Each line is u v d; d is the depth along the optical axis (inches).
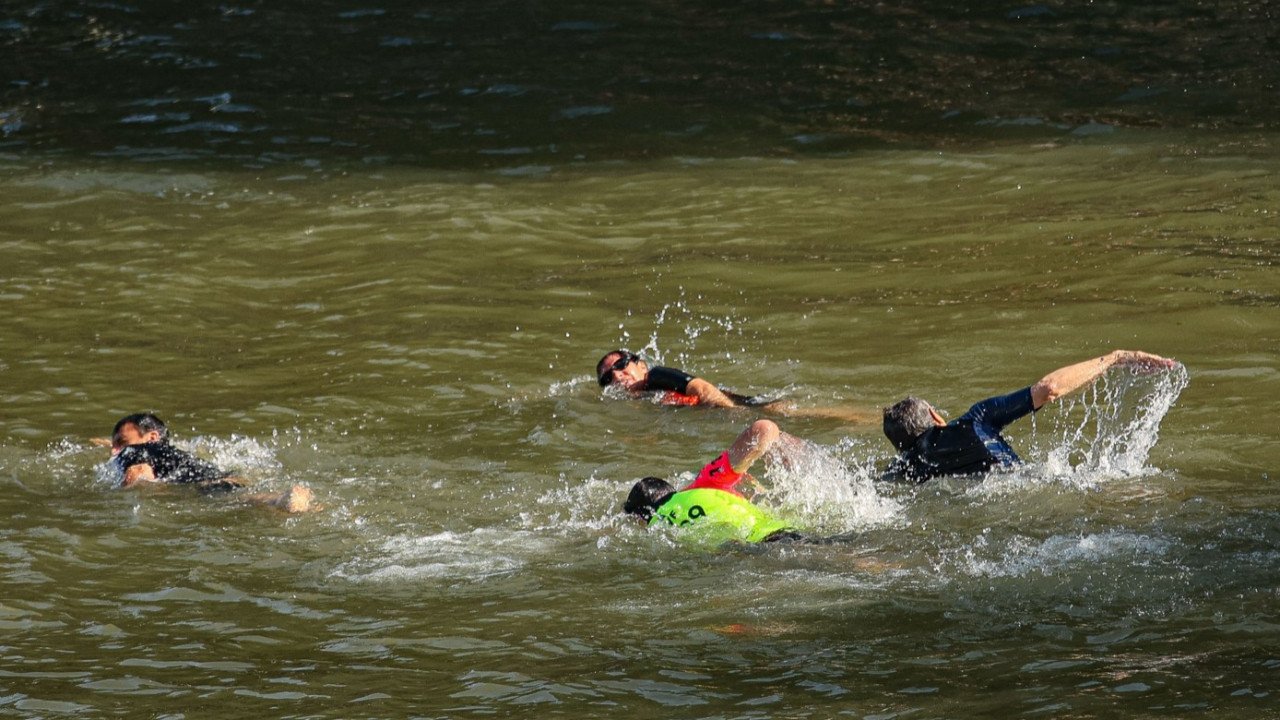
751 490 820.6
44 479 889.5
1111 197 1540.4
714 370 1075.9
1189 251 1286.9
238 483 864.3
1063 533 714.8
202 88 2226.9
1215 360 993.5
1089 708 521.0
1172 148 1760.6
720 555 724.0
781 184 1723.7
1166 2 2464.3
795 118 2023.9
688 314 1226.6
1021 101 2044.8
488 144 1957.4
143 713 572.1
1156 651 572.1
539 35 2438.5
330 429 981.2
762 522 751.7
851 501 779.4
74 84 2258.9
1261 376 955.3
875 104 2069.4
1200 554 678.5
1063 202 1540.4
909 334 1122.0
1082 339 1069.1
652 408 999.0
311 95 2196.1
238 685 597.6
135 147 1963.6
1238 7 2423.7
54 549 770.2
